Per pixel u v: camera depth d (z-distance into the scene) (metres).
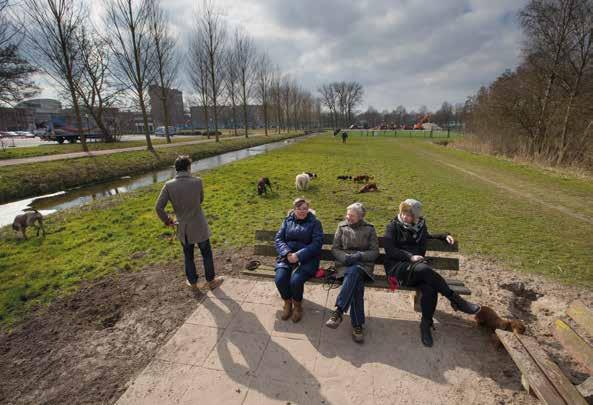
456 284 3.58
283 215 7.95
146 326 3.56
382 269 5.17
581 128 18.25
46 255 5.57
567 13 17.58
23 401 2.63
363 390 2.62
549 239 6.34
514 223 7.42
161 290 4.32
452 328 3.42
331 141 44.78
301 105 81.25
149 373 2.85
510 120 23.11
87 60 24.53
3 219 8.85
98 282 4.57
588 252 5.66
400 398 2.54
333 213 8.13
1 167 13.25
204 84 32.44
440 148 32.38
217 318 3.62
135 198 10.12
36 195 11.99
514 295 4.19
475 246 5.95
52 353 3.18
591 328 2.42
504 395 2.56
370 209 8.57
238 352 3.08
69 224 7.38
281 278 3.48
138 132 70.75
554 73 18.77
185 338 3.29
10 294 4.25
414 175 14.62
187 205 3.86
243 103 39.09
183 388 2.68
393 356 3.01
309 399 2.55
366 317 3.62
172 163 20.55
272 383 2.71
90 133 34.78
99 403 2.59
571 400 2.12
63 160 16.19
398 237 3.66
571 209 8.74
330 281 3.58
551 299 4.03
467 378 2.74
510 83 23.14
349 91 101.19
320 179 13.25
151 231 6.76
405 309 3.77
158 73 26.12
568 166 17.36
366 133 72.75
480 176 14.60
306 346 3.16
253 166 17.31
